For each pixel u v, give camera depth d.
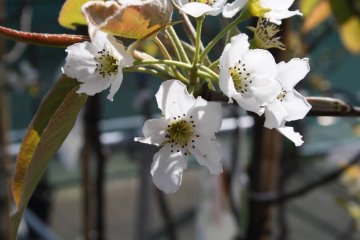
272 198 0.48
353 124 0.85
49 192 0.92
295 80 0.29
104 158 0.53
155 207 0.91
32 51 0.85
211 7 0.27
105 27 0.25
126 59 0.27
